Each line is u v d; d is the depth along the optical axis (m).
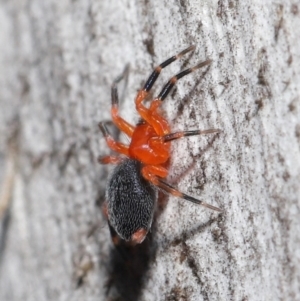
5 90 0.11
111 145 0.09
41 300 0.11
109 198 0.09
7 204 0.11
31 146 0.11
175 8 0.09
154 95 0.09
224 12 0.09
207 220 0.09
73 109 0.10
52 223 0.10
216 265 0.09
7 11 0.11
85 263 0.10
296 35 0.09
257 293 0.09
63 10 0.10
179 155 0.09
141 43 0.09
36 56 0.10
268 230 0.09
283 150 0.09
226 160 0.09
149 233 0.09
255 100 0.09
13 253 0.11
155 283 0.09
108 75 0.10
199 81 0.09
